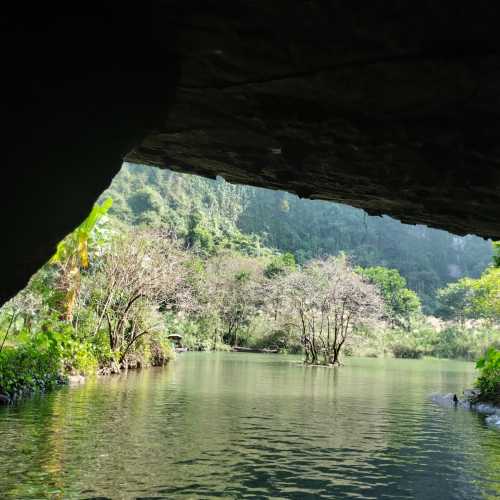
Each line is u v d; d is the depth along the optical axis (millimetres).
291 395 13195
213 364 23219
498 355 13172
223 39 2744
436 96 2953
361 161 3791
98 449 6738
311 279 29500
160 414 9461
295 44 2701
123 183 64062
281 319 37219
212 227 64188
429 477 6234
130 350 18484
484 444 8070
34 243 2920
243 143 3906
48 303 14836
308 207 87375
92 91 2744
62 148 2771
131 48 2781
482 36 2500
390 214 5184
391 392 14859
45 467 5863
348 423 9531
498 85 2777
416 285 79938
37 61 2557
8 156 2615
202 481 5684
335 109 3236
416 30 2504
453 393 14664
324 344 28141
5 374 10406
